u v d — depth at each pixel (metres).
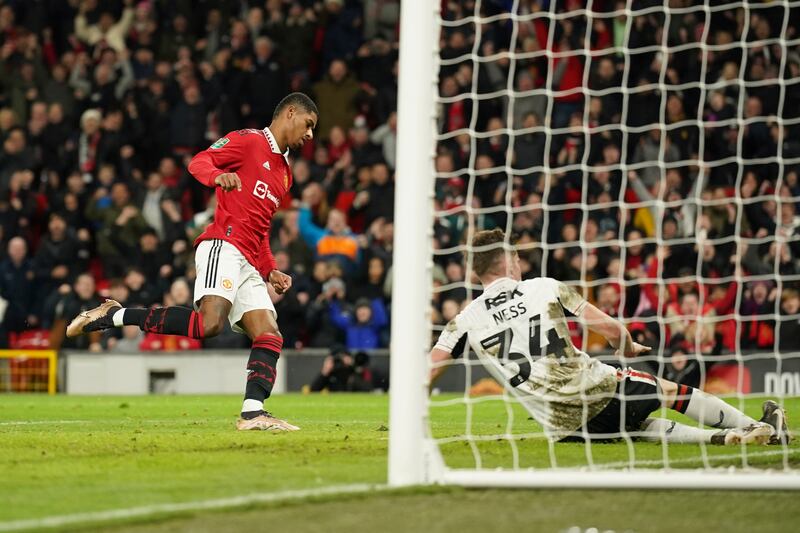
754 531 12.95
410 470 15.88
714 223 52.50
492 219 55.81
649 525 13.27
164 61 69.56
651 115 57.47
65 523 12.95
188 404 41.47
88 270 60.62
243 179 25.06
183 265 58.84
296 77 66.81
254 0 70.75
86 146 65.69
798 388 47.34
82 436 23.34
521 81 61.06
